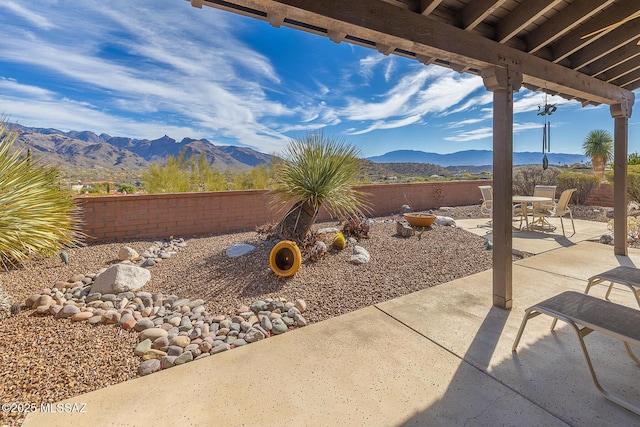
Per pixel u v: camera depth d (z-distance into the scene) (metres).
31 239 3.05
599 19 2.92
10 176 2.98
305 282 3.45
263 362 2.11
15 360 2.00
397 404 1.73
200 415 1.65
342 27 2.12
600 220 7.73
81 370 1.97
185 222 5.86
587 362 1.80
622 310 1.95
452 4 2.58
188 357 2.14
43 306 2.68
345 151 4.68
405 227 5.45
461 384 1.88
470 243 5.18
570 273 3.87
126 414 1.65
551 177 10.59
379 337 2.42
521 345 2.29
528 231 6.51
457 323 2.63
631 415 1.64
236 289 3.29
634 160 10.27
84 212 4.98
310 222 4.61
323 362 2.11
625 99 4.27
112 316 2.53
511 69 2.87
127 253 4.22
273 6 1.89
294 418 1.63
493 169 2.93
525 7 2.57
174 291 3.27
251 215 6.54
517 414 1.65
